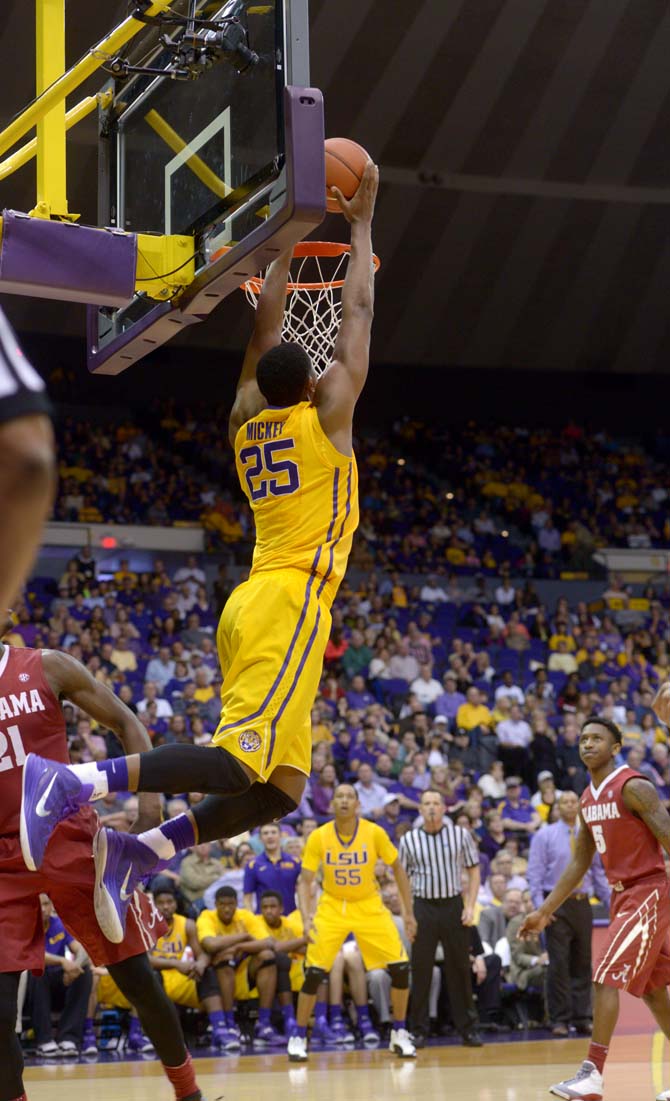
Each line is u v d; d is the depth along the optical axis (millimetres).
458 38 18125
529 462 24156
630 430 25469
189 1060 4172
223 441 22500
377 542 21156
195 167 3959
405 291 22766
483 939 10609
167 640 16359
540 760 14352
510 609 19688
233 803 3494
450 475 23547
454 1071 7695
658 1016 6004
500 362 24547
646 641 18875
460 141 20094
